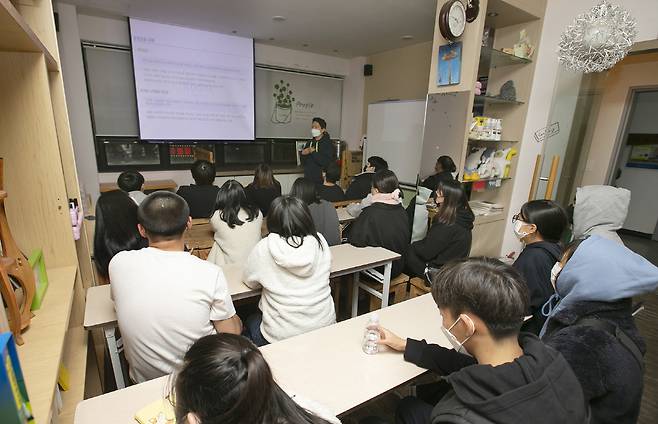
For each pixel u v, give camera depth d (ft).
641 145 16.10
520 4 9.37
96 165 13.17
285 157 18.63
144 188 13.96
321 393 3.41
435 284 2.80
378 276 7.55
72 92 12.25
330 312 5.32
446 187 7.60
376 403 6.19
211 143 15.83
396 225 7.92
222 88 15.44
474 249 10.82
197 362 1.82
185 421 1.87
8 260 3.30
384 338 4.11
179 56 14.11
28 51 4.05
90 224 9.17
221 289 4.12
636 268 2.97
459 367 3.70
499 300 2.40
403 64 16.89
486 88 11.19
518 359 2.30
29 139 4.28
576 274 3.23
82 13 12.26
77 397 3.99
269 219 4.99
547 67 10.24
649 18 8.32
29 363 3.03
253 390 1.77
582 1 9.34
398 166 16.57
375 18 12.39
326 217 8.23
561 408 2.13
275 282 4.97
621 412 2.75
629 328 3.06
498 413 2.13
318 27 13.61
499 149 11.32
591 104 10.50
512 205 11.52
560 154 10.62
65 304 3.93
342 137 20.66
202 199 9.50
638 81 13.97
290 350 4.06
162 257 3.92
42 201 4.50
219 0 10.91
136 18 12.84
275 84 17.47
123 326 3.90
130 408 3.10
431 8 11.28
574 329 3.00
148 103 13.96
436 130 9.78
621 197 6.98
